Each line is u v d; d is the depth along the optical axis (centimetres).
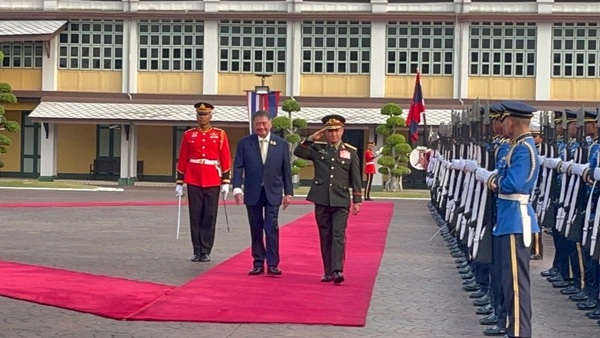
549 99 4475
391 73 4538
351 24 4541
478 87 4516
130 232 2053
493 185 925
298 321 1038
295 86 4550
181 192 1555
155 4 4553
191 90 4588
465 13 4456
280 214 2698
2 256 1558
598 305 1113
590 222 1150
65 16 4578
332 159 1321
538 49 4466
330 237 1338
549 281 1393
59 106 4531
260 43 4566
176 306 1115
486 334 992
